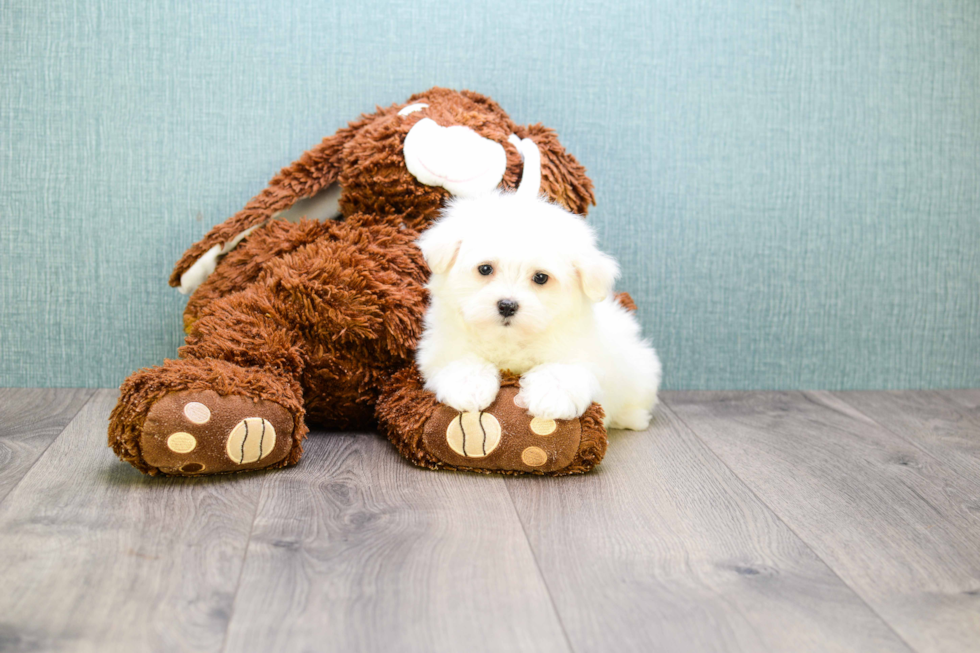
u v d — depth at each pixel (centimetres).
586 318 143
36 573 100
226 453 130
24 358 191
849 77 199
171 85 186
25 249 188
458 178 159
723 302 203
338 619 92
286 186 172
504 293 132
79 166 186
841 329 207
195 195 190
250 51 187
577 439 137
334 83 190
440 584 101
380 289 153
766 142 199
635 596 99
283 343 148
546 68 193
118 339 193
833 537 118
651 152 197
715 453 155
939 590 103
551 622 93
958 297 209
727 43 195
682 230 200
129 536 111
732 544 115
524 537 115
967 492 138
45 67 183
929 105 201
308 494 128
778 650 89
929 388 210
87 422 164
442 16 189
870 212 204
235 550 108
